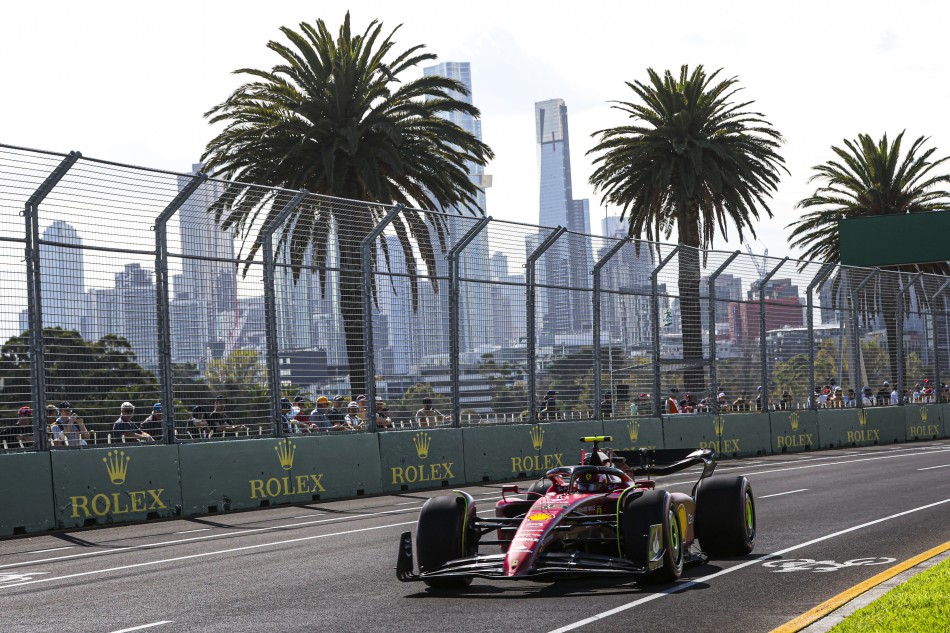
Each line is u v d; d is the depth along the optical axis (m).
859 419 34.75
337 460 19.09
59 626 7.57
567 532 8.80
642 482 9.94
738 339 30.16
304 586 9.05
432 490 20.44
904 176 46.47
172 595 8.77
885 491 16.47
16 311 14.95
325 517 15.49
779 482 18.95
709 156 36.53
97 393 15.88
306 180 28.53
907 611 6.51
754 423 29.95
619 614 7.38
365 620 7.44
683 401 28.20
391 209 20.47
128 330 16.33
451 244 22.03
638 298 26.75
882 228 44.12
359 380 20.08
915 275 38.91
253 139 28.50
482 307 22.62
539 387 23.84
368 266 20.20
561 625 7.05
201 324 17.38
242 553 11.47
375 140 28.80
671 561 8.52
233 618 7.66
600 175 38.50
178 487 16.44
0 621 7.85
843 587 8.24
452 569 8.45
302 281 19.16
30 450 15.02
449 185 29.75
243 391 17.98
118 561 11.16
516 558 7.98
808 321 33.25
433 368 21.53
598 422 24.97
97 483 15.40
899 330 37.59
